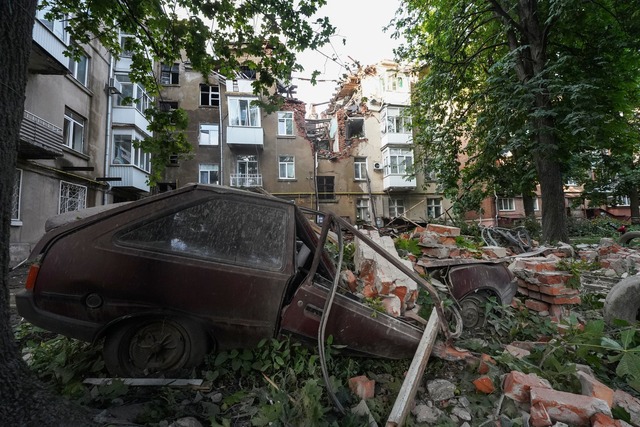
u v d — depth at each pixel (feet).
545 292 11.87
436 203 74.90
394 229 21.01
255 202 7.75
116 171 51.26
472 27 36.45
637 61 29.78
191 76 69.51
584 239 45.73
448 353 7.88
